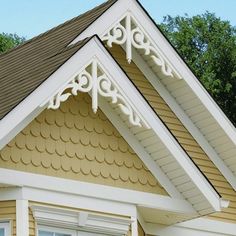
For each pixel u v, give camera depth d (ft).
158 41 65.00
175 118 68.23
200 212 62.34
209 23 140.67
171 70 66.18
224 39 138.00
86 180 59.57
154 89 67.77
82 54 57.47
